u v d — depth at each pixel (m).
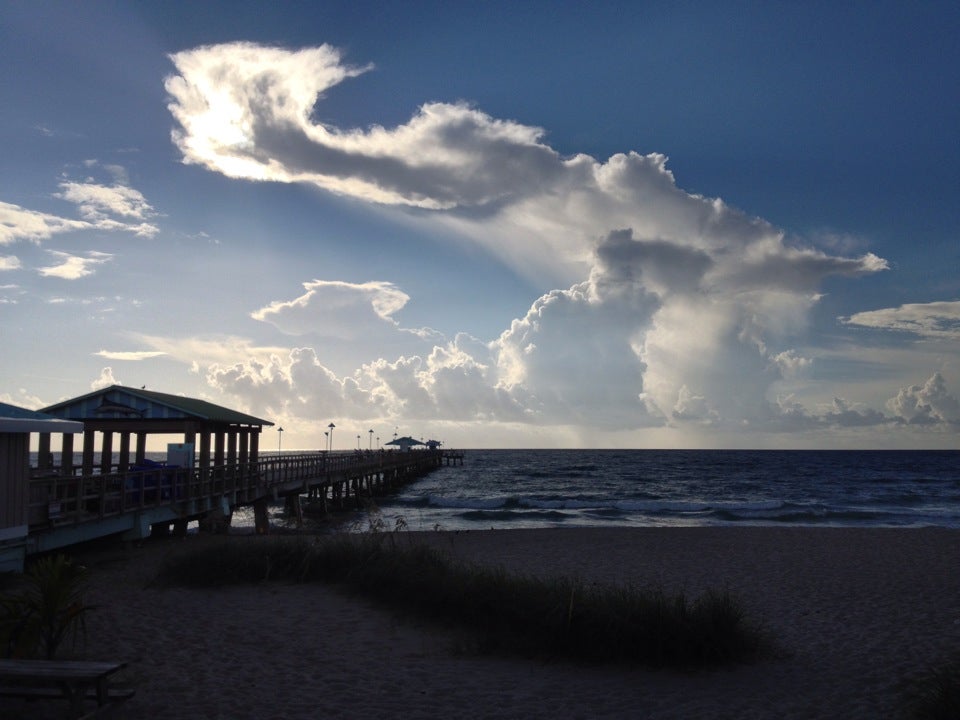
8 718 5.66
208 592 11.27
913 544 18.98
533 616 8.49
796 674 7.77
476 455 187.62
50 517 12.40
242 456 24.66
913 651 8.76
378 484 49.78
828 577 14.08
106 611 9.76
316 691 6.91
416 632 9.13
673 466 102.19
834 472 83.88
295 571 12.21
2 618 6.19
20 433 11.57
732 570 14.89
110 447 19.78
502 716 6.38
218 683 7.01
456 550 17.69
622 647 7.97
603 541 19.56
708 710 6.62
